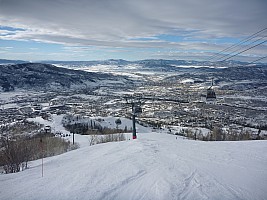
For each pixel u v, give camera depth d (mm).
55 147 13148
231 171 5477
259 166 6008
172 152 7566
